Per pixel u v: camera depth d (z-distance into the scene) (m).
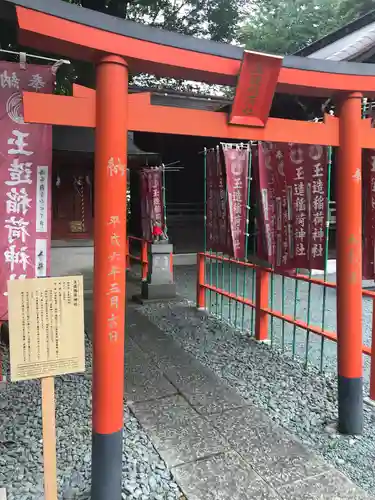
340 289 3.21
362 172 3.53
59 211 10.02
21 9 2.11
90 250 10.20
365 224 3.54
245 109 2.75
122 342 2.49
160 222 8.81
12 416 3.40
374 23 10.84
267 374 4.27
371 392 3.70
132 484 2.60
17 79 3.08
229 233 5.18
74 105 2.36
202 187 13.31
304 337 5.45
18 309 2.05
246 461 2.84
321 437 3.16
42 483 2.61
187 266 11.54
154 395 3.85
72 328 2.15
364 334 5.57
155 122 2.58
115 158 2.38
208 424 3.34
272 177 4.18
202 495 2.51
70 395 3.82
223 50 2.64
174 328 5.84
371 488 2.58
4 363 4.45
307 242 3.88
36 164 3.20
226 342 5.25
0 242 3.21
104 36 2.29
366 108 3.76
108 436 2.43
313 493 2.54
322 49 11.88
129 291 8.33
